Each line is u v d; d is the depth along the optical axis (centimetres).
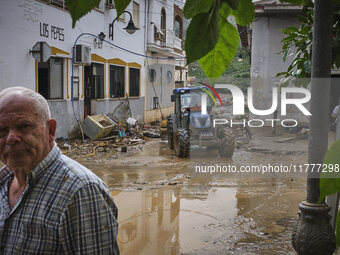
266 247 502
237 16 54
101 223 162
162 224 599
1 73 1213
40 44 1224
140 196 755
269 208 660
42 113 166
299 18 200
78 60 1486
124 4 56
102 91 1791
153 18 2331
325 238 153
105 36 1688
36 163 163
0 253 162
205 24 53
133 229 584
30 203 161
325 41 134
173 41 2616
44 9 1323
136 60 2178
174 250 498
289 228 571
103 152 1298
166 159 1148
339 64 144
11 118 159
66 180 162
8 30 1205
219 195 736
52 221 157
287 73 199
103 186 169
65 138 1466
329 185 56
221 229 570
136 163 1097
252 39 1484
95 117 1593
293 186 787
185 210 662
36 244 158
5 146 161
